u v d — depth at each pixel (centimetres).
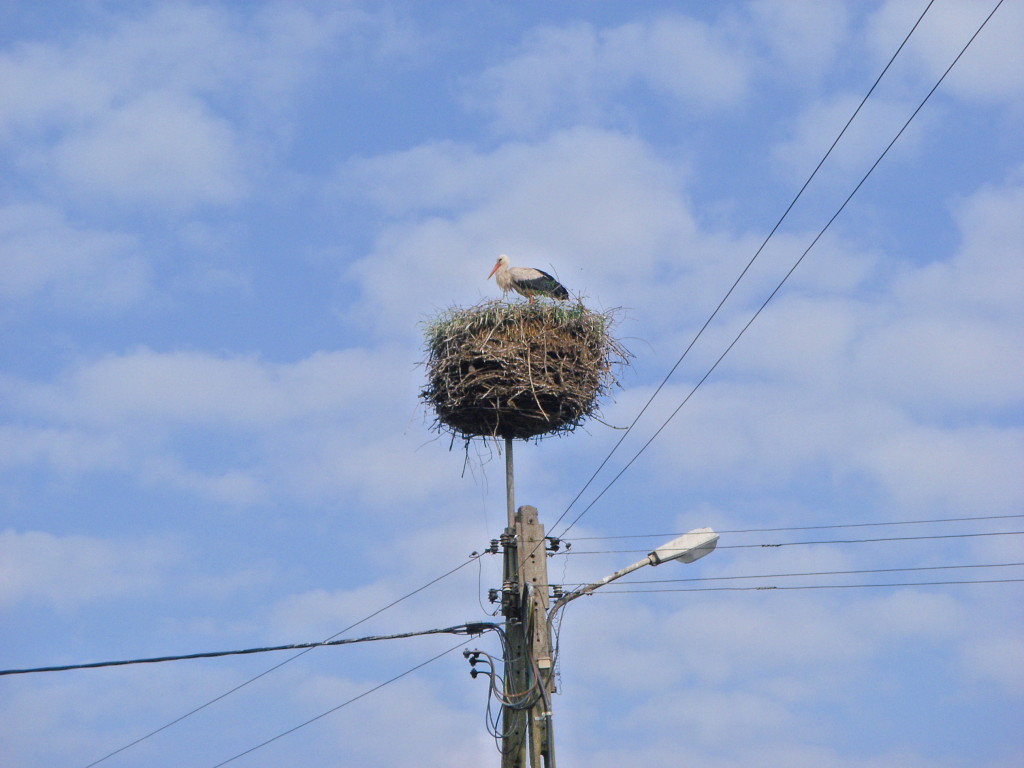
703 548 1520
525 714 1488
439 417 1725
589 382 1709
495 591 1570
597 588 1507
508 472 1672
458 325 1702
